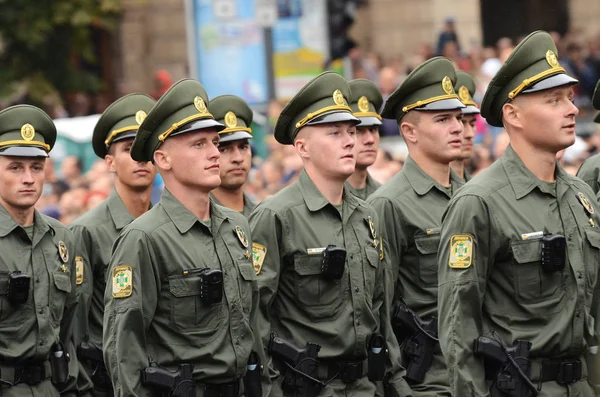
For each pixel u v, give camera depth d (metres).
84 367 14.29
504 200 11.43
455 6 34.47
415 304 14.05
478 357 11.33
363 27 35.78
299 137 13.03
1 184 13.27
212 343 11.69
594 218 11.64
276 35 25.92
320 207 12.91
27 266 13.27
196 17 25.20
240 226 12.25
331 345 12.74
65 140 23.81
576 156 21.14
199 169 11.73
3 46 34.59
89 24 36.06
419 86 14.25
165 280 11.68
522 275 11.30
